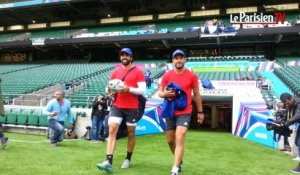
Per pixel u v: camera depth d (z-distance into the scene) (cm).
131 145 461
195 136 1013
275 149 736
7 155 535
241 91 1244
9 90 1698
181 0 2802
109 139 436
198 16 2869
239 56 2397
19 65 2925
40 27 3503
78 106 1254
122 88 434
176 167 385
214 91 1285
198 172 448
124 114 454
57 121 687
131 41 2533
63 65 2652
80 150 627
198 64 2156
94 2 2912
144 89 458
